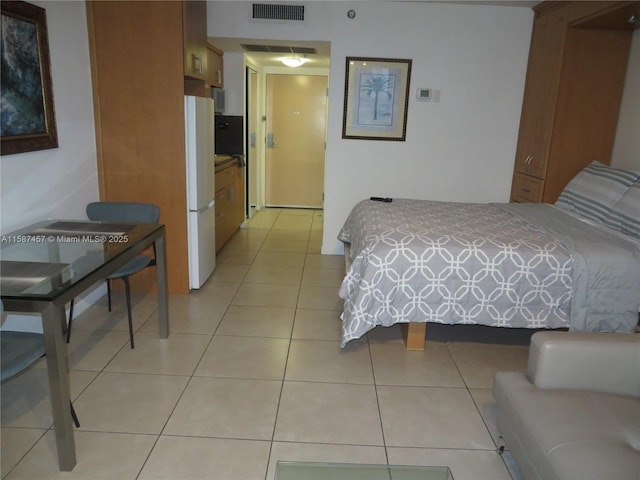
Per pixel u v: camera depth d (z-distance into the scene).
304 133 6.93
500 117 4.56
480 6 4.33
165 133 3.43
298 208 7.15
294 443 2.06
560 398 1.73
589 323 2.61
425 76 4.48
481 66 4.46
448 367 2.74
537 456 1.53
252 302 3.59
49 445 2.01
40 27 2.70
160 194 3.54
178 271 3.68
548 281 2.63
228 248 5.01
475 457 2.01
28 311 1.69
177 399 2.35
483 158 4.66
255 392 2.43
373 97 4.53
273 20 4.36
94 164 3.43
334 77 4.50
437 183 4.72
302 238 5.49
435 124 4.59
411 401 2.39
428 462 1.97
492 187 4.72
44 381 2.46
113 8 3.24
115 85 3.36
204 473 1.87
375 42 4.41
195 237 3.67
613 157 3.97
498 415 1.92
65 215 3.09
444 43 4.41
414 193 4.75
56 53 2.91
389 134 4.61
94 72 3.33
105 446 2.00
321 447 2.04
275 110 6.87
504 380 1.89
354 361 2.77
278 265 4.49
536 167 4.19
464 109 4.55
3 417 2.17
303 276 4.21
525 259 2.63
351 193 4.77
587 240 2.76
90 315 3.28
